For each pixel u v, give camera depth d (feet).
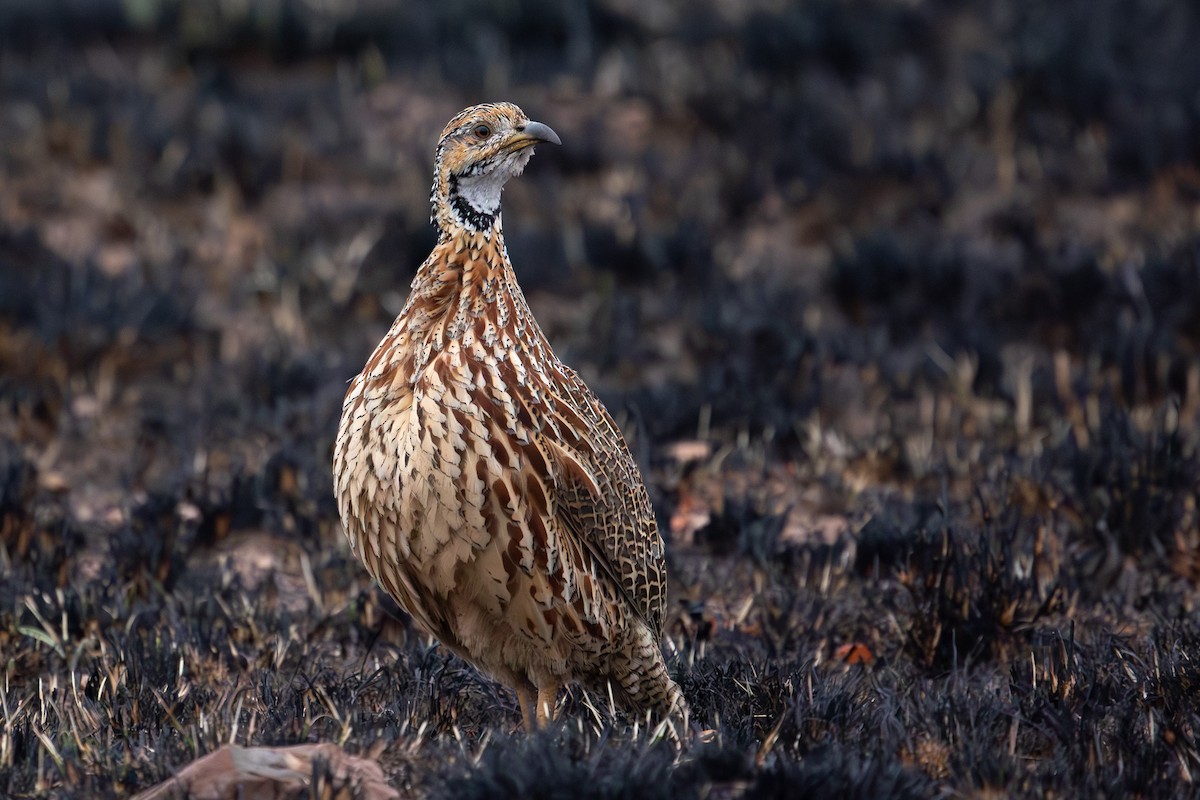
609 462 33.42
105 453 56.08
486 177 32.55
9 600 41.96
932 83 88.43
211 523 48.80
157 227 73.92
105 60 93.30
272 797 27.73
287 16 94.94
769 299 65.62
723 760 28.78
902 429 55.62
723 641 41.29
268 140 80.84
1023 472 49.70
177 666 37.17
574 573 32.27
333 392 57.98
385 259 70.59
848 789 28.22
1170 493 47.34
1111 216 74.18
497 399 31.04
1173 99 82.02
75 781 29.86
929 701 34.37
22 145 80.23
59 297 64.03
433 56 93.35
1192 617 40.86
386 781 29.50
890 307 65.77
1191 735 32.37
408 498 30.83
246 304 67.92
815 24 92.43
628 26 97.60
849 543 47.52
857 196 76.54
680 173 79.56
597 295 67.31
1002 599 40.04
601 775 28.86
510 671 33.81
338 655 40.42
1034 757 32.45
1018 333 63.77
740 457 55.01
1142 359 57.00
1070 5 97.30
